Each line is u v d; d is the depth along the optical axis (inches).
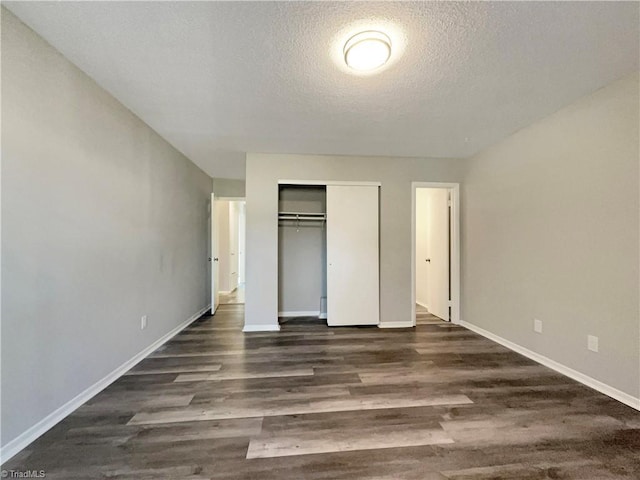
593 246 89.9
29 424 64.7
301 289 183.5
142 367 105.2
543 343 108.5
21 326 63.2
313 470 57.1
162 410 77.5
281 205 181.3
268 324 151.6
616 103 83.7
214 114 106.3
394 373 100.2
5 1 56.9
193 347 126.3
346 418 73.9
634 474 55.8
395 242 160.9
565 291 99.5
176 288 147.0
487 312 141.0
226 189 211.9
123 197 100.7
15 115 61.8
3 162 59.4
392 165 160.2
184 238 157.8
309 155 155.1
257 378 96.4
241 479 54.8
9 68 60.4
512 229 124.8
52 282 71.2
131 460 59.4
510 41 68.0
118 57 74.5
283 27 63.9
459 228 163.3
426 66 77.5
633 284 79.4
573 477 55.1
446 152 150.8
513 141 124.6
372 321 159.5
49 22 62.8
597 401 81.7
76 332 79.0
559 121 102.0
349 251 159.3
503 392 87.0
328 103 97.8
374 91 90.0
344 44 69.2
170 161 139.2
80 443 64.3
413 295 161.3
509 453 61.4
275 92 91.0
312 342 132.6
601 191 87.6
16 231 62.2
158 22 62.4
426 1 57.1
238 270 328.5
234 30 64.7
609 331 85.1
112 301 94.7
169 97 94.4
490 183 139.8
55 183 72.2
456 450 62.4
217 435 67.3
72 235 77.6
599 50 71.1
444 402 81.4
